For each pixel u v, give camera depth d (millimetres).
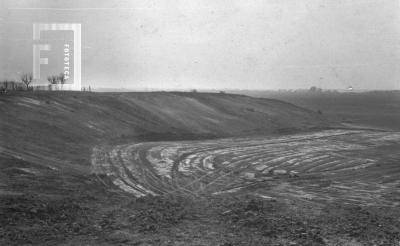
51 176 20172
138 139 37500
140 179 23406
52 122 33469
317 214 13328
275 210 13562
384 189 22891
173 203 14273
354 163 31594
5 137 26750
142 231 10828
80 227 11000
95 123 37438
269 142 42156
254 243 10055
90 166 25219
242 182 23906
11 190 15812
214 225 11539
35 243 9695
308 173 27562
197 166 28297
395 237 11047
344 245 10203
